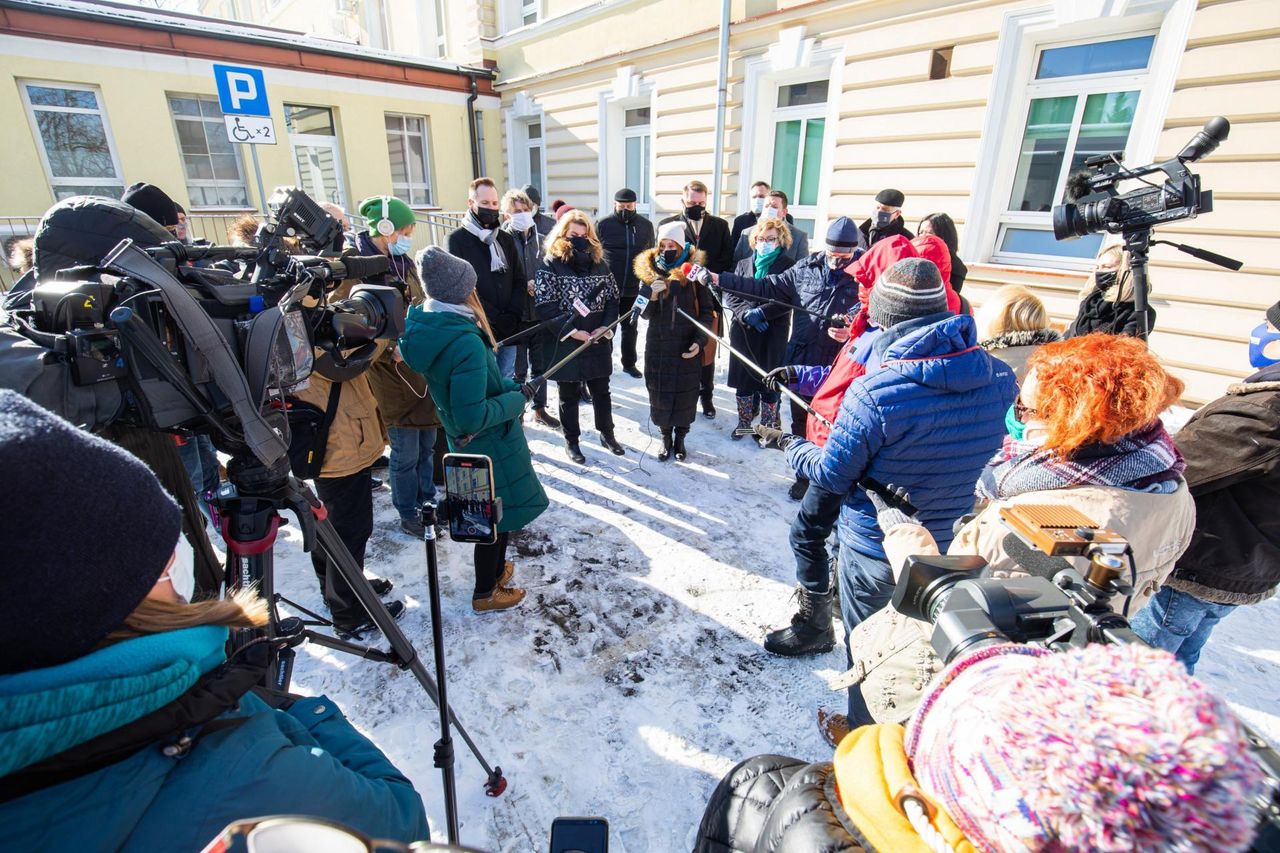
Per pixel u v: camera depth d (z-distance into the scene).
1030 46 4.68
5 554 0.44
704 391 4.55
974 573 0.83
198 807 0.53
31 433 0.47
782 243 3.93
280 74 8.45
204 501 2.80
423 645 2.28
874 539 1.61
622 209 5.08
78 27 6.92
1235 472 1.42
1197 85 3.92
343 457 2.01
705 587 2.66
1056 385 1.15
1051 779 0.42
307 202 1.37
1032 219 4.99
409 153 10.15
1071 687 0.45
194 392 0.98
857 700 1.43
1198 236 4.06
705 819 0.96
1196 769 0.38
